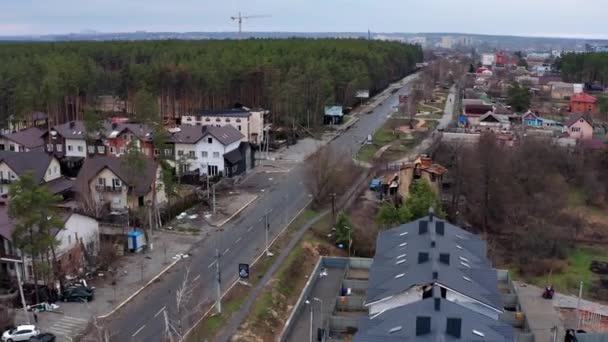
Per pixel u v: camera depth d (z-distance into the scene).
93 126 94.56
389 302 44.59
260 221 76.31
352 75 164.62
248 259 64.00
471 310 40.81
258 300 54.94
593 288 64.38
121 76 134.62
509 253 74.19
